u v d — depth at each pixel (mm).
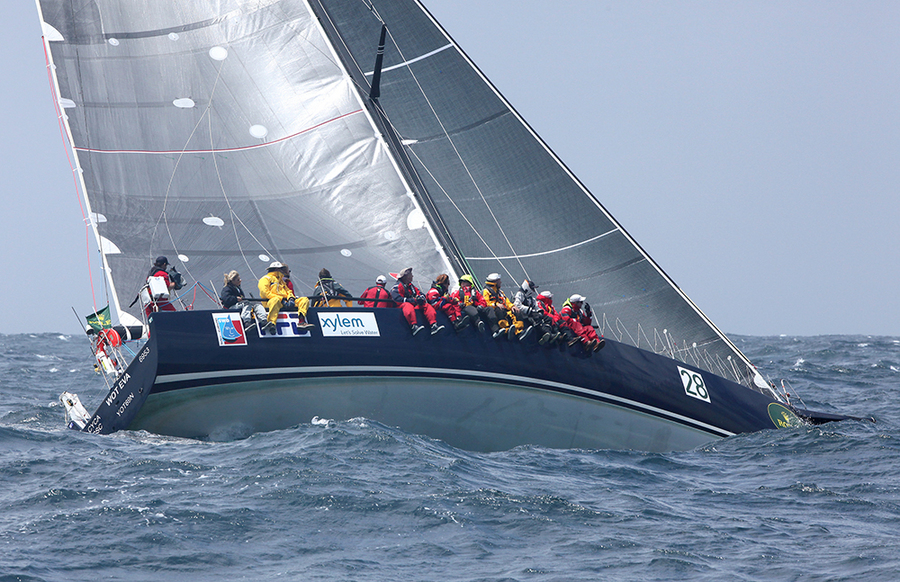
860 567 36688
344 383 58031
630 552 38406
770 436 67375
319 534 39438
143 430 57250
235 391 55969
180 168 68188
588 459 58469
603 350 65250
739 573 36062
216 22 68688
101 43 68500
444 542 38906
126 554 36312
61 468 49219
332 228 68000
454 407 60938
